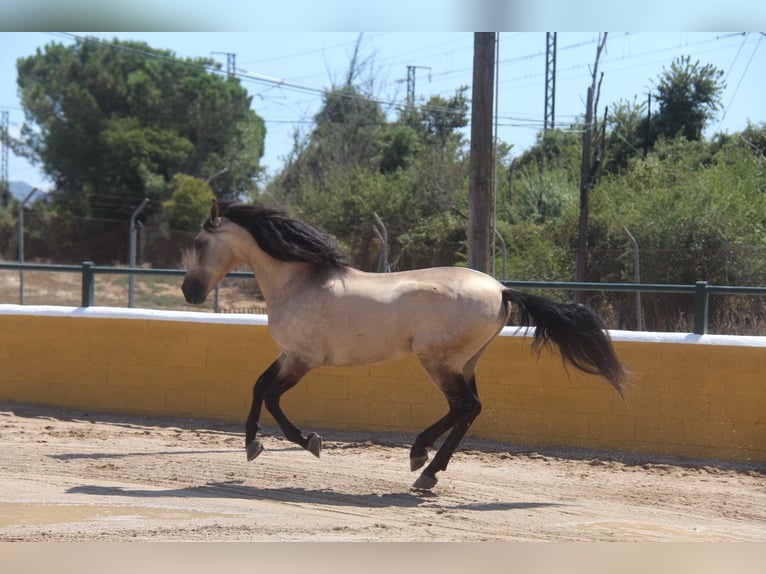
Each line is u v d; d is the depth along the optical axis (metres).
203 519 6.61
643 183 27.27
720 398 9.41
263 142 62.56
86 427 10.77
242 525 6.43
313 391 10.87
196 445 9.88
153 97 58.59
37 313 12.03
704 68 37.66
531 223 27.97
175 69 59.41
